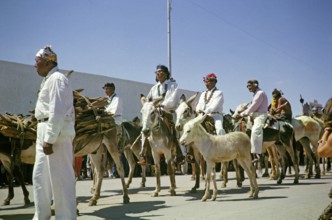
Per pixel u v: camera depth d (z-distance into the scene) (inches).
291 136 461.7
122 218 244.2
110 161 391.5
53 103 187.0
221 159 317.7
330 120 144.9
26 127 288.0
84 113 296.5
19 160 296.8
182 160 387.5
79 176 658.2
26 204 335.0
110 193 415.8
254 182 319.0
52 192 200.7
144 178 486.0
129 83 994.7
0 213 284.4
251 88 453.1
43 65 203.0
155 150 366.0
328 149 142.1
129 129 474.6
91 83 906.1
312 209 245.6
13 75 772.0
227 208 264.7
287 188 386.0
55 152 191.0
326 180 486.6
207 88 410.9
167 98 390.3
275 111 522.6
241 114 457.4
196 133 317.4
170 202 313.9
